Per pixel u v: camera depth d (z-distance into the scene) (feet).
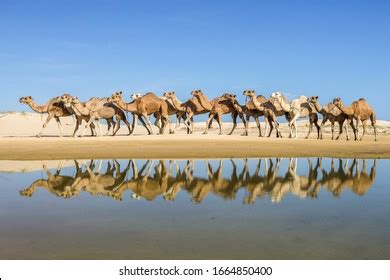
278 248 18.48
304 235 20.48
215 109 100.42
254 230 21.39
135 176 41.86
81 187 35.53
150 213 25.30
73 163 53.36
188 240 19.65
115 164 52.16
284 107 98.43
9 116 171.12
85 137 86.79
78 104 90.99
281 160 57.88
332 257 17.37
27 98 92.12
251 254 17.67
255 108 98.94
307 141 85.25
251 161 56.29
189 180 39.34
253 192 32.94
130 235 20.47
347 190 33.91
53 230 21.42
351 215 24.84
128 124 98.12
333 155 64.64
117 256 17.44
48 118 93.20
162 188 34.99
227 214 24.97
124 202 28.84
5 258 17.20
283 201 29.07
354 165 52.08
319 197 30.68
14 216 24.64
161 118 98.99
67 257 17.30
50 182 38.27
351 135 129.29
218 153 64.49
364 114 95.04
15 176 42.04
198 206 27.37
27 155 61.26
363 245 18.94
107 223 22.86
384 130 172.76
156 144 74.64
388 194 31.89
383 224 22.68
